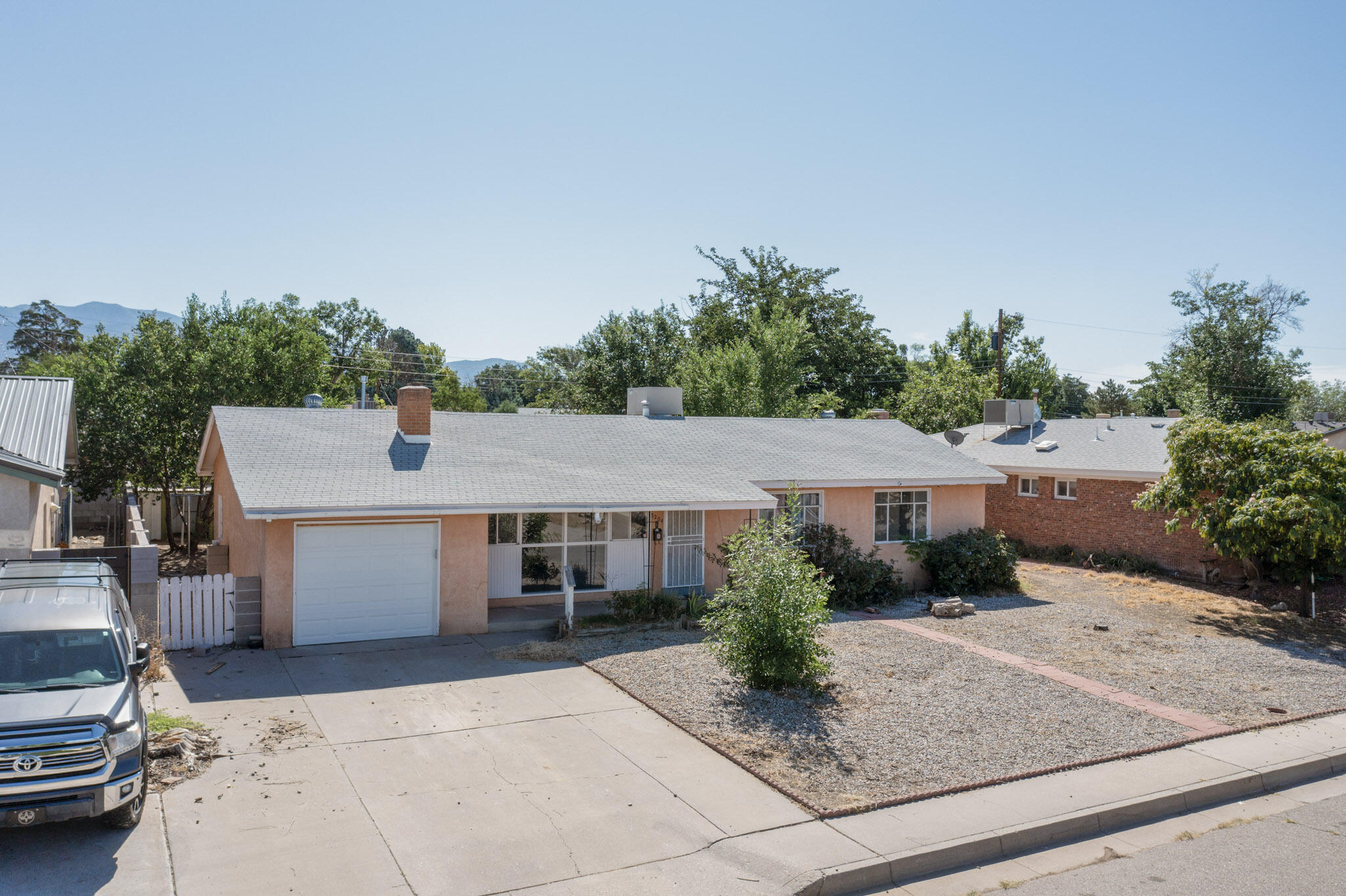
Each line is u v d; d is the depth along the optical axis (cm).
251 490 1318
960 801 844
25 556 1323
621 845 732
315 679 1180
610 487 1611
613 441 1912
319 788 825
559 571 1669
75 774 672
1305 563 1773
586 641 1424
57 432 1530
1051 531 2655
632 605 1568
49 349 7881
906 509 2069
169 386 2355
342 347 5534
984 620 1708
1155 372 5047
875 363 4931
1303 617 1809
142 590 1272
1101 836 810
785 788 852
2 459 1261
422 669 1248
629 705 1112
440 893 645
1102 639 1563
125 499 2475
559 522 1662
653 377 4041
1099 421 2848
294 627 1348
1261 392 4344
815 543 1845
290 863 679
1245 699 1213
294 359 2519
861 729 1033
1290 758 988
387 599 1416
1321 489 1655
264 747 923
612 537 1703
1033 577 2284
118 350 2430
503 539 1616
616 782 865
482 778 863
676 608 1597
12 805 656
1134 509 2400
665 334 4153
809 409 3953
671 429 2078
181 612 1307
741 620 1160
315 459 1495
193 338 2466
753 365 3644
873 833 766
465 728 1006
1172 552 2298
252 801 791
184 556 2409
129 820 721
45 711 688
